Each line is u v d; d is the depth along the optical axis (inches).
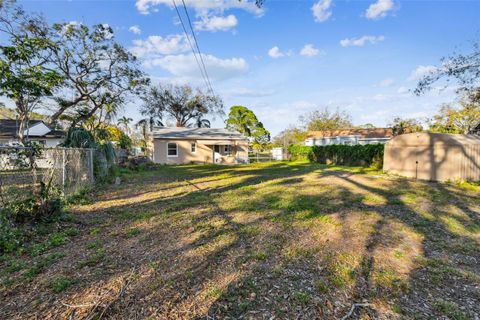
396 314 82.0
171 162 824.3
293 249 133.3
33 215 167.6
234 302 88.7
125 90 749.9
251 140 1355.8
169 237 151.3
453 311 83.2
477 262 120.8
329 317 80.7
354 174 485.1
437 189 318.0
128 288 97.0
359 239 148.3
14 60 376.2
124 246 137.9
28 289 95.8
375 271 110.1
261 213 203.9
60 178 227.0
